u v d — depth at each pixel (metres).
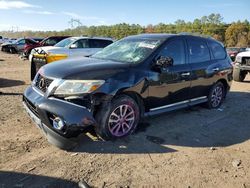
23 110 5.82
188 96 5.64
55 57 9.55
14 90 7.93
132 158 3.95
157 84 4.81
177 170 3.71
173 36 5.39
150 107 4.86
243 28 80.50
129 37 5.80
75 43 11.16
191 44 5.72
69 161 3.78
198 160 4.02
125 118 4.47
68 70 4.16
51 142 4.09
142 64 4.66
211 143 4.64
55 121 3.86
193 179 3.53
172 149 4.31
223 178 3.59
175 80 5.16
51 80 4.10
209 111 6.43
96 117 4.15
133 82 4.41
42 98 4.03
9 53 26.75
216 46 6.57
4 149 4.02
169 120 5.61
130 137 4.60
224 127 5.44
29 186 3.21
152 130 5.00
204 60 6.03
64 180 3.36
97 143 4.30
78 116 3.82
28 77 10.84
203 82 5.95
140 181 3.42
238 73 11.00
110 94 4.12
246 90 9.45
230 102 7.50
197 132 5.08
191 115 6.04
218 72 6.32
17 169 3.53
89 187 3.24
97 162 3.79
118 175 3.52
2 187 3.16
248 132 5.25
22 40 25.83
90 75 4.07
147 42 5.21
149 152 4.16
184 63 5.45
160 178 3.51
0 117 5.32
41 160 3.77
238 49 26.33
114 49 5.46
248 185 3.47
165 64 4.73
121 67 4.44
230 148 4.49
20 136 4.48
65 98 3.92
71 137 3.90
